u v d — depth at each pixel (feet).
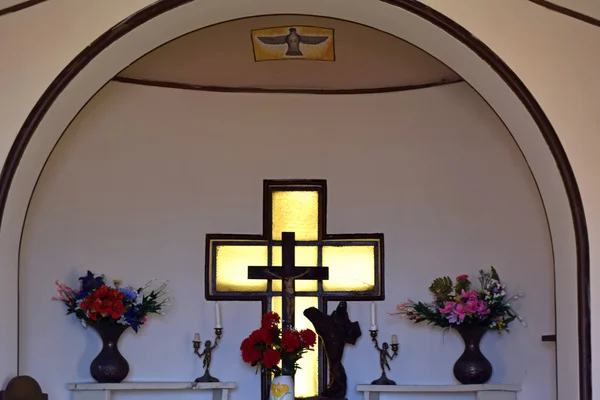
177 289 17.01
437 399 16.76
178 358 16.85
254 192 17.39
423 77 17.24
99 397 15.96
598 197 12.73
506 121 13.80
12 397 13.06
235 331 17.06
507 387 15.88
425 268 17.02
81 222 16.62
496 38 13.00
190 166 17.33
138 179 17.10
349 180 17.42
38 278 15.94
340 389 16.42
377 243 17.22
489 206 16.74
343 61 17.19
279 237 17.35
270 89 17.54
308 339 15.58
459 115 17.10
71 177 16.61
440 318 16.10
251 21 15.71
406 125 17.39
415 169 17.29
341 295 17.13
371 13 13.39
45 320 15.97
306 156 17.49
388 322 17.03
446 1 13.01
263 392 16.84
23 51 12.91
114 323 15.97
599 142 12.82
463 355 16.17
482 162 16.87
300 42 16.37
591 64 12.94
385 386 16.31
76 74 12.92
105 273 16.69
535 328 16.01
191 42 16.44
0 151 12.75
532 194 16.26
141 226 17.01
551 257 15.92
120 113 17.11
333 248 17.33
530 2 13.04
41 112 12.82
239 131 17.49
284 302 17.04
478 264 16.70
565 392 13.08
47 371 15.90
